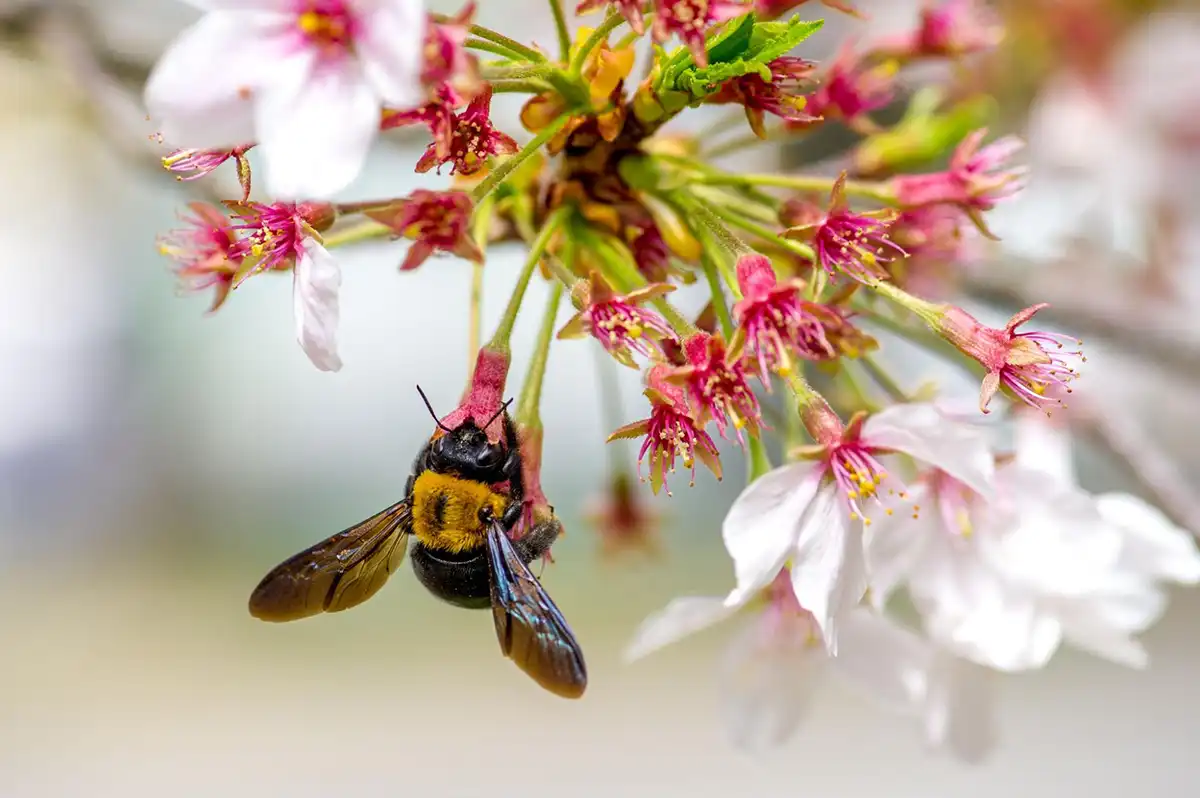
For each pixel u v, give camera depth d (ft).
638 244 0.95
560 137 0.93
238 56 0.85
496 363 0.92
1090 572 0.95
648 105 0.92
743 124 0.99
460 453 0.94
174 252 0.94
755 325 0.89
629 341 0.89
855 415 0.91
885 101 1.01
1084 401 1.11
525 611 0.93
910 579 0.96
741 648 1.01
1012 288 1.16
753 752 1.01
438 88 0.86
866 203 1.02
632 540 1.10
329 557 0.96
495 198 0.95
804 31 0.88
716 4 0.87
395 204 0.89
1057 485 0.96
